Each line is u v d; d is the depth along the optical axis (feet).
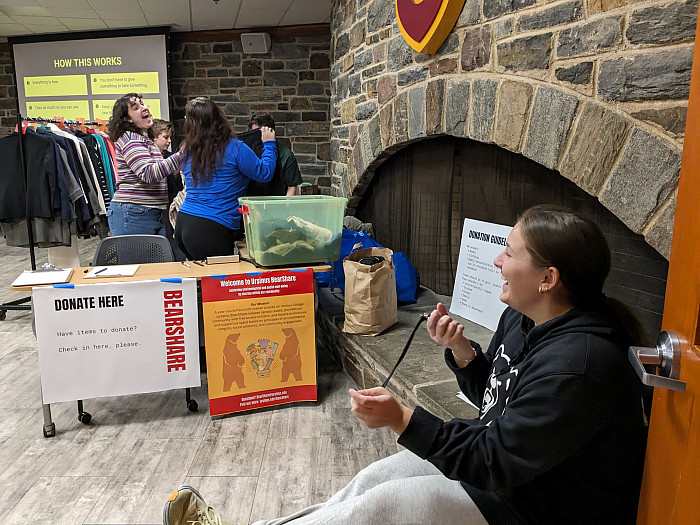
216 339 7.55
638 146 4.75
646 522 2.80
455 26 7.63
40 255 20.01
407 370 7.19
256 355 7.77
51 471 6.44
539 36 5.96
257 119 11.86
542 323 3.31
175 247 11.96
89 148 14.80
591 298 3.26
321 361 9.77
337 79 13.61
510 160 7.70
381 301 8.50
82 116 21.12
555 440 2.88
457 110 7.73
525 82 6.25
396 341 8.26
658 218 4.62
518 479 2.98
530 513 3.22
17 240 12.10
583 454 3.05
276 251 7.75
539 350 3.18
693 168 2.43
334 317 9.60
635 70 4.72
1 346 10.62
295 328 7.93
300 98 20.31
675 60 4.35
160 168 10.28
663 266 5.15
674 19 4.33
